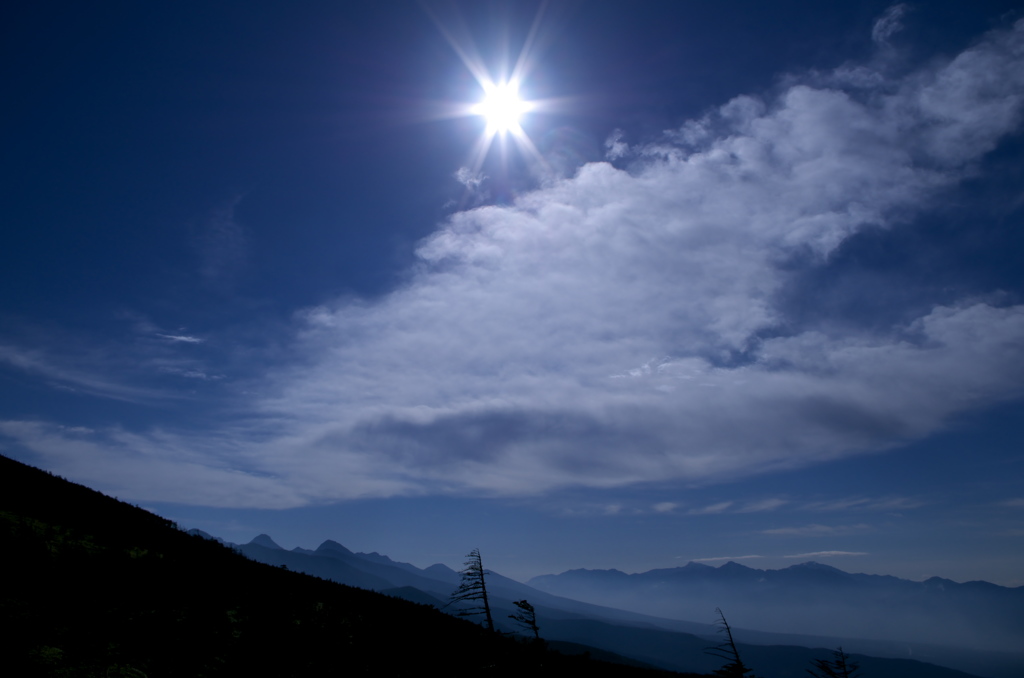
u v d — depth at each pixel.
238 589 31.91
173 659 21.20
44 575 22.88
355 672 27.67
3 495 30.09
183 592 27.50
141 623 22.64
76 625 20.42
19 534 25.23
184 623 24.20
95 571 25.16
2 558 22.77
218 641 24.38
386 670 29.62
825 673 35.56
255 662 24.06
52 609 20.81
